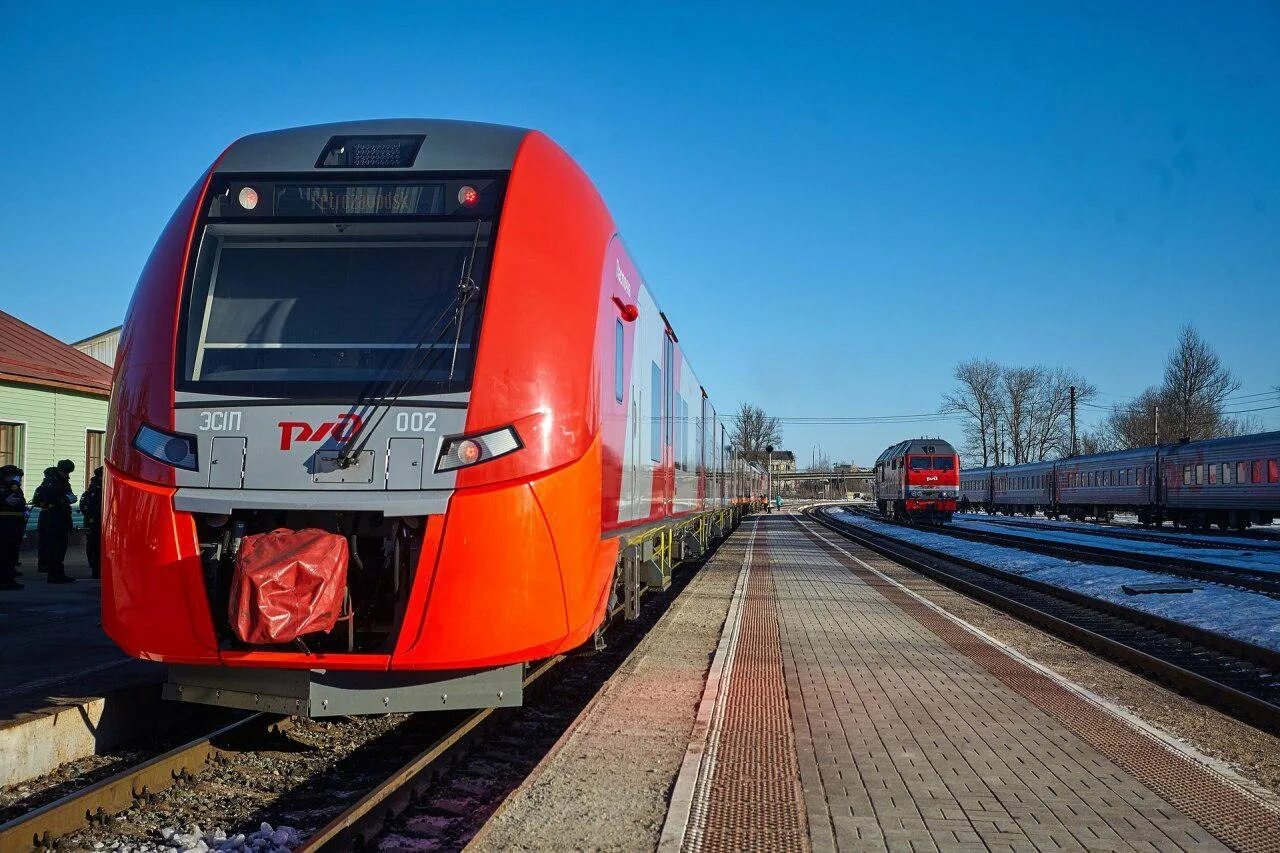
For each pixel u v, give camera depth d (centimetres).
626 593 891
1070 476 4969
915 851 415
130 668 718
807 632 1077
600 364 610
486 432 516
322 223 575
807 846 420
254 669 522
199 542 514
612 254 675
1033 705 704
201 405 527
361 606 538
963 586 1562
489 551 502
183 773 531
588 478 564
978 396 8569
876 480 5594
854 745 588
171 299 558
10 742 528
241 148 609
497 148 602
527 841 421
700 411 1680
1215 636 1035
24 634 872
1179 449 3725
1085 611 1359
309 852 382
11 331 1880
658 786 502
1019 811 467
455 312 545
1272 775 541
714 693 727
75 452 1855
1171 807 475
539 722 675
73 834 442
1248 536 3209
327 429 514
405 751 604
